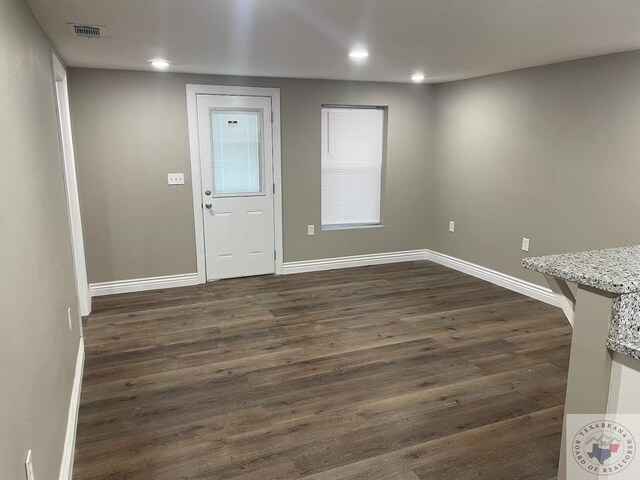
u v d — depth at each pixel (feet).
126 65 13.11
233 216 16.11
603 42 10.23
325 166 17.57
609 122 11.71
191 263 15.79
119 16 8.03
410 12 7.92
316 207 17.29
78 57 11.87
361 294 14.93
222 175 15.71
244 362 10.30
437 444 7.45
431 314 13.17
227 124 15.44
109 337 11.60
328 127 17.29
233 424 8.02
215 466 6.95
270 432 7.78
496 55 11.85
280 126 16.15
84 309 12.94
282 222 16.87
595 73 11.96
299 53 11.48
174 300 14.30
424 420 8.11
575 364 5.25
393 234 18.74
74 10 7.54
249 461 7.06
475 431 7.79
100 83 13.79
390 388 9.19
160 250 15.30
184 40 9.94
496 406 8.54
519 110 14.32
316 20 8.44
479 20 8.46
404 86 17.71
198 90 14.85
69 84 13.47
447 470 6.86
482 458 7.13
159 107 14.52
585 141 12.37
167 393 9.02
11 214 4.58
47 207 7.00
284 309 13.56
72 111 13.61
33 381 4.97
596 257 5.61
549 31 9.23
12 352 4.19
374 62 12.80
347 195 18.12
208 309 13.56
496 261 15.80
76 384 8.49
